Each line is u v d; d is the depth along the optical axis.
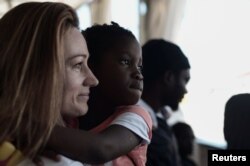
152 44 1.45
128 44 0.76
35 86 0.60
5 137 0.60
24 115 0.61
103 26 0.80
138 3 3.52
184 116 3.03
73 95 0.65
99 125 0.74
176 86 1.43
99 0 3.56
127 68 0.76
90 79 0.67
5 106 0.61
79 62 0.65
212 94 2.89
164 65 1.41
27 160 0.60
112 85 0.75
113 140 0.63
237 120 0.94
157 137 1.28
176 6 3.27
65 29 0.64
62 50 0.62
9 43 0.63
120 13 3.57
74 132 0.61
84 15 3.49
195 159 2.75
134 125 0.68
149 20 3.45
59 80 0.62
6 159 0.60
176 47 1.46
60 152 0.60
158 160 1.26
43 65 0.61
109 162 0.69
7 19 0.66
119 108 0.76
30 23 0.63
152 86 1.42
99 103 0.77
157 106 1.42
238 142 0.93
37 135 0.60
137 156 0.72
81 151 0.60
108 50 0.76
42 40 0.62
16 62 0.61
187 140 1.92
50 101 0.60
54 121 0.61
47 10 0.64
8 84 0.62
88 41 0.78
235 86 2.75
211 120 2.86
